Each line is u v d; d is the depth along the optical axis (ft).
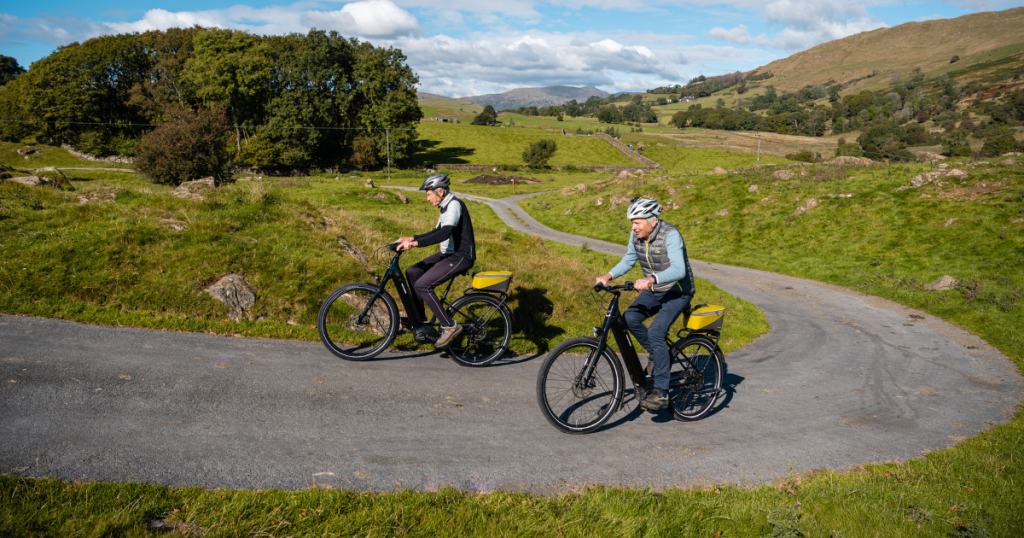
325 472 10.96
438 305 17.01
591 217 123.44
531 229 119.75
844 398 22.52
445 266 16.93
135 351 15.70
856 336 38.99
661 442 14.93
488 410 15.37
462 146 343.26
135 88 221.46
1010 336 39.04
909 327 43.16
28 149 220.23
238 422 12.57
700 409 17.24
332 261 24.25
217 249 22.75
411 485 10.91
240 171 214.90
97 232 22.21
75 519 8.22
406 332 20.93
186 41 256.52
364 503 9.74
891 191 88.43
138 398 12.98
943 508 11.93
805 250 79.87
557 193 172.96
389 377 16.72
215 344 17.30
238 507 9.07
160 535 8.18
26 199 25.23
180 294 19.61
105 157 228.22
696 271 73.87
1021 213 67.62
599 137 400.06
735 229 94.89
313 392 14.78
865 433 18.03
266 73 219.20
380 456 11.96
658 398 14.57
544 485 11.68
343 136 251.80
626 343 14.98
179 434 11.66
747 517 10.84
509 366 19.85
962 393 25.18
